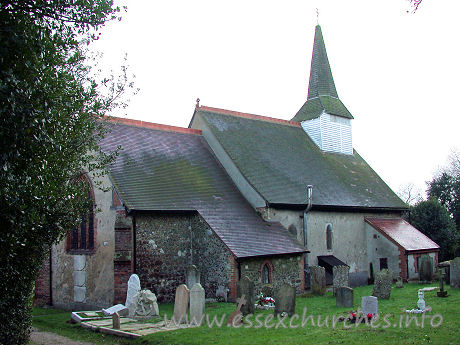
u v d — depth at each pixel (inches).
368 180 1232.2
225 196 874.8
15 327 409.1
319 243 952.9
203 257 770.2
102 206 738.8
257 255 741.3
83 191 547.5
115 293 687.1
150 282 721.0
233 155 949.8
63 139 428.1
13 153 272.2
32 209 334.6
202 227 779.4
